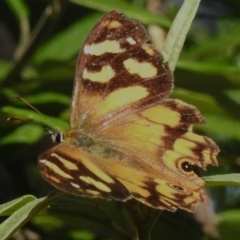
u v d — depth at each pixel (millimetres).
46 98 512
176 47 438
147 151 432
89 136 440
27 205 418
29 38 527
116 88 446
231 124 528
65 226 511
